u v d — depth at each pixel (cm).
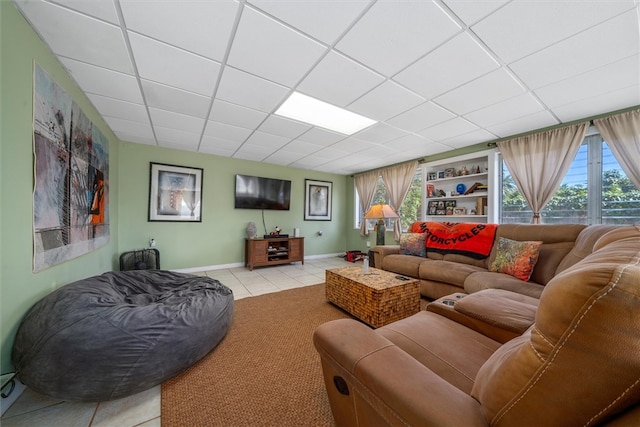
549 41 155
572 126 270
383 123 289
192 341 149
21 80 135
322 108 254
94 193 247
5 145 123
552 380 45
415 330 121
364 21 142
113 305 141
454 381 86
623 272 40
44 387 114
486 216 353
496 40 155
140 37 154
